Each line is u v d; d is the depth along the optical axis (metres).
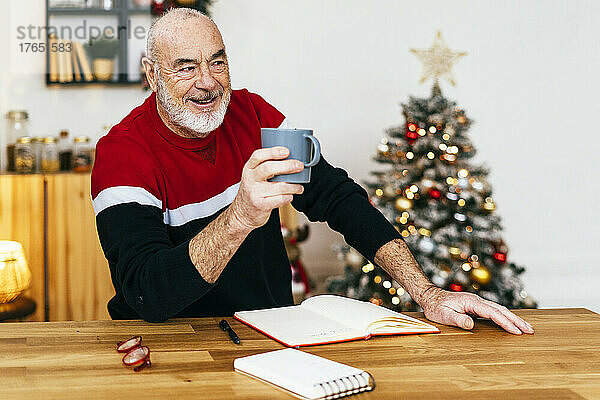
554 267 4.44
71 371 1.11
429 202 3.42
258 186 1.16
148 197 1.57
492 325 1.44
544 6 4.32
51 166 3.61
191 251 1.28
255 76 4.11
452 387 1.07
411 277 1.59
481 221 3.51
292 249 3.73
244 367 1.11
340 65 4.18
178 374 1.10
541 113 4.38
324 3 4.12
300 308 1.50
